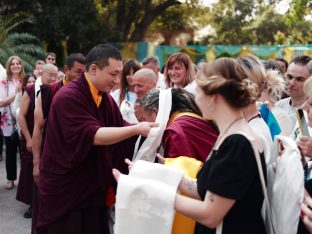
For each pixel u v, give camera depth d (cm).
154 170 183
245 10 2084
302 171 164
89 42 1430
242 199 156
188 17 2114
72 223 252
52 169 251
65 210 249
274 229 164
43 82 423
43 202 256
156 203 162
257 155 152
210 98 161
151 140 236
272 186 169
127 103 417
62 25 1325
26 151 441
